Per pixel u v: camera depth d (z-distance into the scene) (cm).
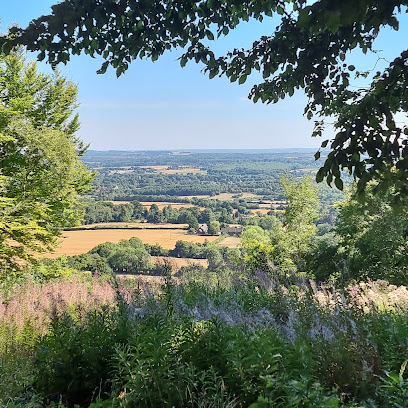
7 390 288
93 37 377
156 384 265
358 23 366
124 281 534
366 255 1684
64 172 1603
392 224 1384
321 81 422
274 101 451
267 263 636
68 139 1700
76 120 2034
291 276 549
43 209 1591
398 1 271
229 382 262
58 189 1633
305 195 2716
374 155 315
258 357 259
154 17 391
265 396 228
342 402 253
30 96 1742
